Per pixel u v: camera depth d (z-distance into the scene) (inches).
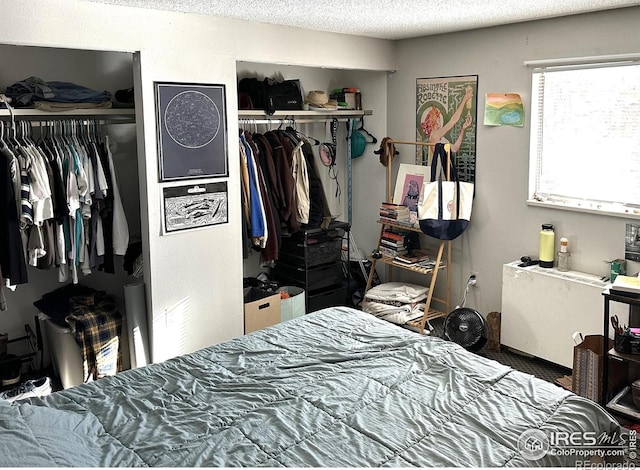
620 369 137.8
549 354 161.0
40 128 157.6
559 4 139.9
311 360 109.2
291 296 194.1
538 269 163.6
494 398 94.0
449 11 148.6
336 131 223.5
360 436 84.0
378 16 155.1
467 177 186.9
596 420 90.6
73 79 165.5
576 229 160.2
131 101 162.6
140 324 154.9
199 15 152.3
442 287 200.2
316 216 198.1
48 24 129.0
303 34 174.7
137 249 168.1
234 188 166.1
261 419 88.7
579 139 159.5
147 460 78.6
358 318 131.1
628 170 150.5
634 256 148.1
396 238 195.3
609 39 147.9
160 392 97.8
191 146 155.3
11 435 73.5
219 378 102.9
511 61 169.5
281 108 190.7
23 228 139.2
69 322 148.9
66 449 75.2
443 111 190.4
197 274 161.5
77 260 151.6
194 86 153.8
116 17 138.6
